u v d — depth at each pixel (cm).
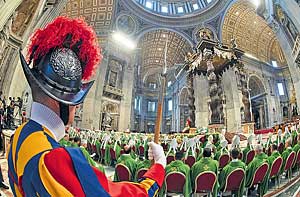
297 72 1914
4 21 1057
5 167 716
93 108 2600
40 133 77
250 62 3344
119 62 3141
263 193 497
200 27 3234
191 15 3206
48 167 65
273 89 3403
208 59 2084
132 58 3281
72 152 71
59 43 85
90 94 2614
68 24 89
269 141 816
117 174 470
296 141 820
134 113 4138
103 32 2972
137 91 4284
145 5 3247
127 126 2984
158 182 92
